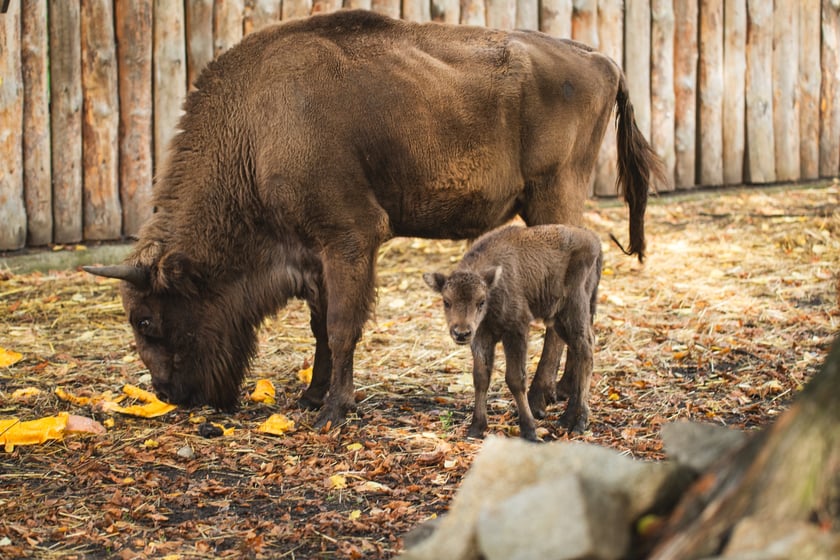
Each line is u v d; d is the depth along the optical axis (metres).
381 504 6.61
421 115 8.47
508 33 9.14
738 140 16.81
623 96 9.63
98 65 12.73
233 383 8.73
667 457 7.11
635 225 9.75
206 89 8.62
